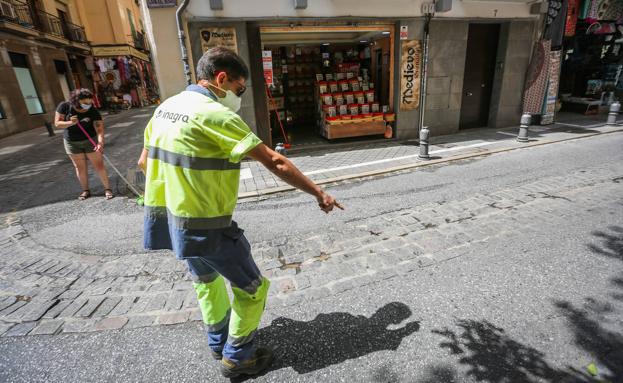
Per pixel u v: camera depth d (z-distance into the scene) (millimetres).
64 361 2268
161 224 1856
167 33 6418
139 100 26312
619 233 3559
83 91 5055
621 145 7195
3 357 2318
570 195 4625
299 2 6789
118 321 2631
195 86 1747
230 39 6812
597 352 2127
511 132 9133
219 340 2100
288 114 10398
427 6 7852
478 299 2664
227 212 1728
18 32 14406
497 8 8531
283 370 2119
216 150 1616
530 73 9516
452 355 2158
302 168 6684
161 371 2158
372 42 9609
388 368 2092
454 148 7617
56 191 6047
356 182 5723
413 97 8586
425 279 2955
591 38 11555
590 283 2791
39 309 2812
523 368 2039
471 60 9375
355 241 3703
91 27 23156
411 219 4172
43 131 14172
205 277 1969
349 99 8648
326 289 2891
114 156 8734
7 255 3799
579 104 11703
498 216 4109
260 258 3445
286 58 10438
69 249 3869
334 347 2277
